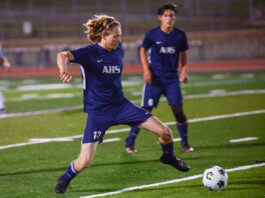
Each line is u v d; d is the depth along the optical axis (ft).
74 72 211.82
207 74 176.86
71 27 254.68
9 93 128.47
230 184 38.32
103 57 35.68
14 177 43.37
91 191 38.22
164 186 38.73
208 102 93.56
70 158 50.60
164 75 52.95
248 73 171.83
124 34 245.04
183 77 54.24
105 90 36.29
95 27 35.37
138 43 222.07
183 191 36.88
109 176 42.93
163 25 52.95
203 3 265.54
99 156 51.37
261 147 53.11
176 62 53.57
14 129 70.38
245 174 41.34
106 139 61.11
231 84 129.90
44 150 55.11
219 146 54.49
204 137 60.08
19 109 93.04
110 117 36.73
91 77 36.14
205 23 255.50
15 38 248.52
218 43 221.66
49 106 96.32
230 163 46.14
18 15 254.27
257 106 85.71
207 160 47.96
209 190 36.68
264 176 40.45
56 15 253.44
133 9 265.54
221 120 72.18
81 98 109.50
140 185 39.47
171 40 52.70
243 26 254.47
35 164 48.26
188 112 81.35
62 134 65.31
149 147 55.47
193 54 223.92
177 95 52.65
